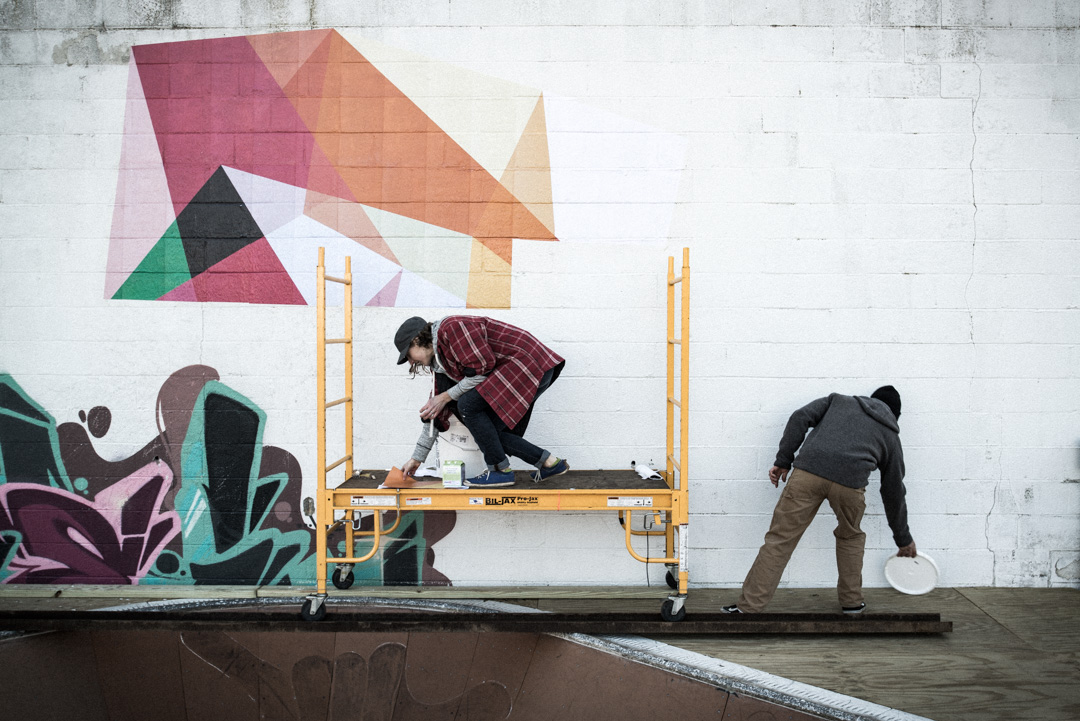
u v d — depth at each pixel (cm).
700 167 424
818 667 334
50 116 422
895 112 423
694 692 320
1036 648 351
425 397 427
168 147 424
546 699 329
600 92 423
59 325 425
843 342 427
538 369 371
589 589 420
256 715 325
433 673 344
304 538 427
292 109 423
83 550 426
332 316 428
